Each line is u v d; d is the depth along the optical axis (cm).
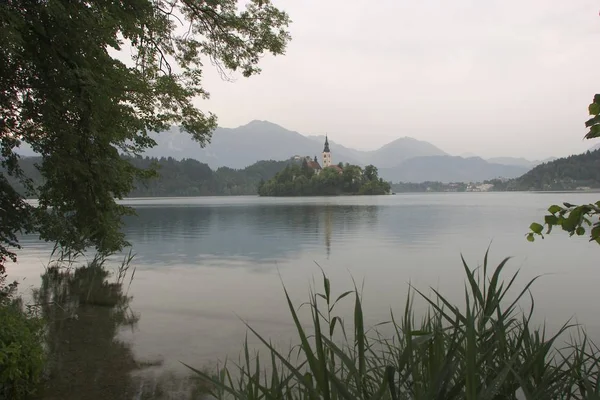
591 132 234
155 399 484
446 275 1281
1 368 457
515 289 1082
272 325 786
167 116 1290
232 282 1203
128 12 912
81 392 501
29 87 812
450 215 4834
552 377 262
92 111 858
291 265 1492
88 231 1225
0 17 640
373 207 7381
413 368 222
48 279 1249
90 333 738
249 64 1347
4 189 898
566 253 1780
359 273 1324
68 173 920
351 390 225
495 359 274
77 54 816
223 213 5678
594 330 725
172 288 1127
